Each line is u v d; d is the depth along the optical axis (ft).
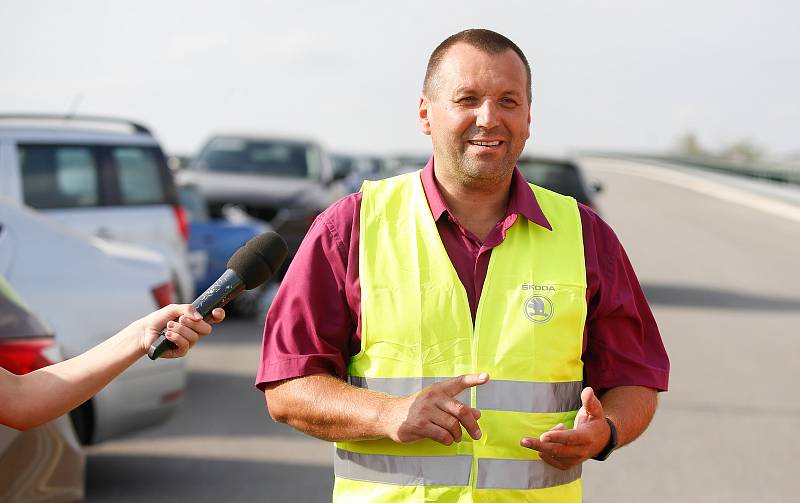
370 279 11.58
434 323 11.51
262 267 10.52
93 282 24.43
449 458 11.41
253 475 24.97
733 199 148.25
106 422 23.63
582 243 11.99
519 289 11.67
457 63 11.53
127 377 23.82
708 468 25.90
